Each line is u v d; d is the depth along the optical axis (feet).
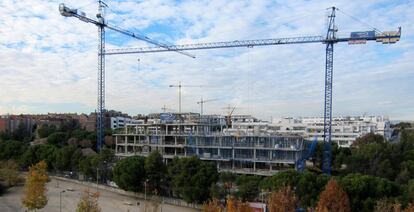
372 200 324.39
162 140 642.22
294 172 375.45
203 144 598.75
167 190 477.77
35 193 373.20
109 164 574.15
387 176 483.92
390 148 545.03
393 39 601.62
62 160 602.03
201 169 424.87
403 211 275.18
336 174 572.92
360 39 614.75
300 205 349.41
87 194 391.04
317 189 353.10
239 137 571.69
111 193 503.61
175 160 469.57
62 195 487.61
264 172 526.98
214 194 396.16
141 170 472.03
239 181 415.44
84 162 572.10
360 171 527.40
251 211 255.09
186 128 652.48
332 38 629.10
